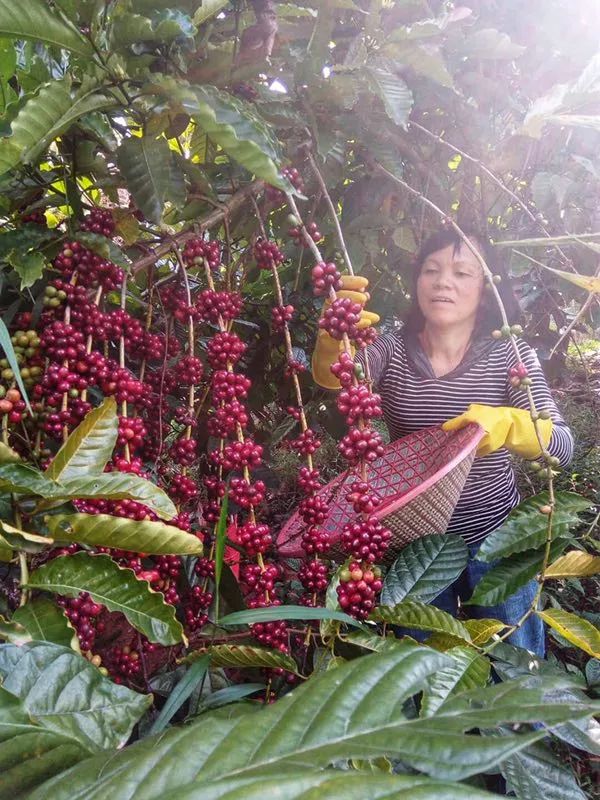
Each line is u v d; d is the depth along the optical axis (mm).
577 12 1799
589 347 4113
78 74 1139
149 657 1490
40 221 1362
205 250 1334
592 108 1710
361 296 1331
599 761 1796
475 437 1376
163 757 487
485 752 421
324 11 1265
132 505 965
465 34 1862
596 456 2998
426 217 2021
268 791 380
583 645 1126
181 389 1970
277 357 2373
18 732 625
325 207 1945
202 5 1125
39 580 886
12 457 850
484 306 1940
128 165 1202
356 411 1093
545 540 1221
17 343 1075
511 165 1917
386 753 449
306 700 537
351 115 1485
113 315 1155
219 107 1022
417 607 1104
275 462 2945
